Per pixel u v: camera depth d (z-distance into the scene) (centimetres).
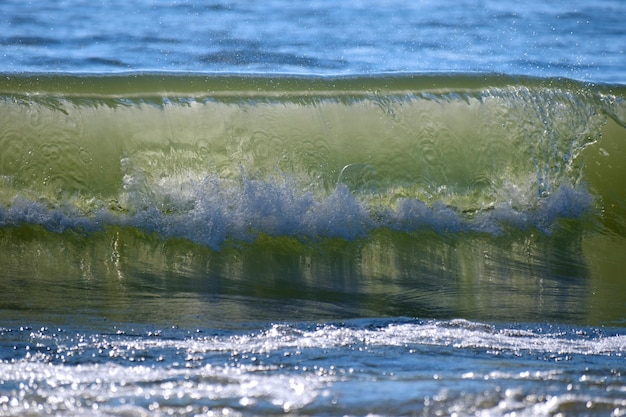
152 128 2448
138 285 2055
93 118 2441
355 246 2366
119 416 1170
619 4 5009
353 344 1600
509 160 2597
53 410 1184
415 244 2398
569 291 2164
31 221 2294
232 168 2438
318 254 2317
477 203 2539
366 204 2467
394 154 2548
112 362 1438
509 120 2638
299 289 2100
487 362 1487
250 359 1473
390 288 2139
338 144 2527
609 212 2550
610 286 2217
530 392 1289
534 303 2055
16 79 2492
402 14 4494
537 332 1784
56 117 2427
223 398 1245
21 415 1162
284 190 2420
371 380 1342
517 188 2569
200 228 2328
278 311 1912
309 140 2511
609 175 2603
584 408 1229
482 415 1195
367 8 4594
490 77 2723
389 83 2666
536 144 2625
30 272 2086
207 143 2458
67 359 1448
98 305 1888
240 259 2262
